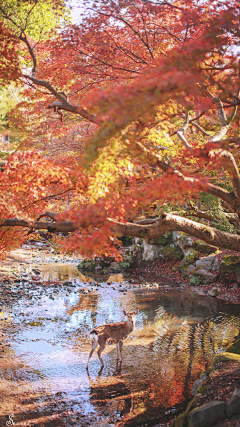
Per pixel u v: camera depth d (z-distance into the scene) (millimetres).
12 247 8727
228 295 16422
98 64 7891
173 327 12031
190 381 8039
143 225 5711
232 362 7398
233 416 5684
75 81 8766
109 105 3539
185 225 5738
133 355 9633
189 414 6117
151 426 6297
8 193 6008
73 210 5688
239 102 5359
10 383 7832
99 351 8898
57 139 12875
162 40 8102
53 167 6387
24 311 13273
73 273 21109
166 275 21062
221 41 4996
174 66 3863
